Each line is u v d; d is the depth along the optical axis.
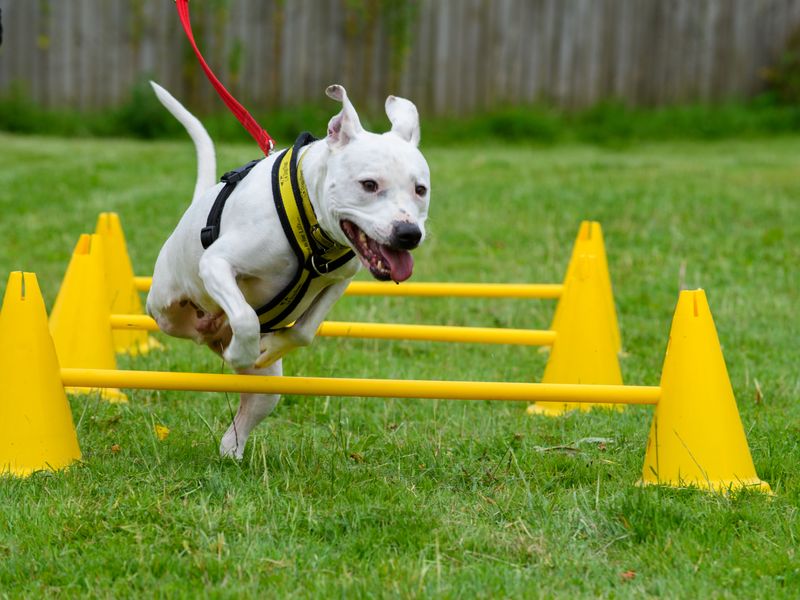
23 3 18.36
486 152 17.42
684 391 4.91
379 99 19.11
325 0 18.73
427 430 5.83
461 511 4.49
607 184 13.43
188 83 18.78
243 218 4.59
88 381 5.05
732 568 3.95
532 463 5.20
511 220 11.81
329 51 18.86
